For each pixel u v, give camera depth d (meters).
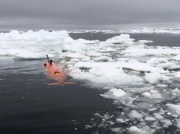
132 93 13.15
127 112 10.38
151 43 48.09
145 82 15.52
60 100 11.95
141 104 11.39
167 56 27.72
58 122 9.26
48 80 16.20
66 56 26.97
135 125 9.06
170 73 17.95
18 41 40.59
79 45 37.72
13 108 10.76
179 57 24.67
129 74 17.83
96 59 25.00
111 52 32.12
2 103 11.44
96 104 11.38
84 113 10.23
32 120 9.42
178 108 10.64
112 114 10.14
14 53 28.59
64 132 8.39
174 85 14.87
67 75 17.48
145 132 8.41
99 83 15.29
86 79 16.30
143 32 122.38
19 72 18.95
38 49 33.16
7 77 17.17
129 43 44.44
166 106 11.13
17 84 15.13
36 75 17.78
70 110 10.58
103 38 75.56
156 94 12.66
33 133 8.29
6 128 8.67
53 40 44.44
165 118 9.75
